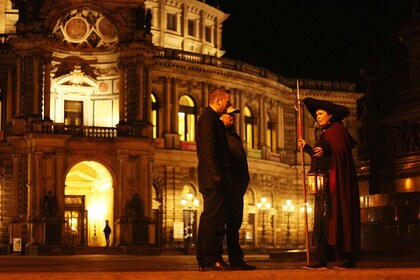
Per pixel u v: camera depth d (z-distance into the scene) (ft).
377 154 119.34
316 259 47.06
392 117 117.60
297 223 294.46
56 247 211.61
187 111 262.88
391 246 107.86
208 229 46.34
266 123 288.51
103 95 241.35
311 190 46.50
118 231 221.87
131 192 224.53
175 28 315.78
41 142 216.54
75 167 236.63
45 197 215.72
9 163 231.71
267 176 282.77
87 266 85.66
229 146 51.42
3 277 27.99
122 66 231.91
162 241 247.70
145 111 231.50
